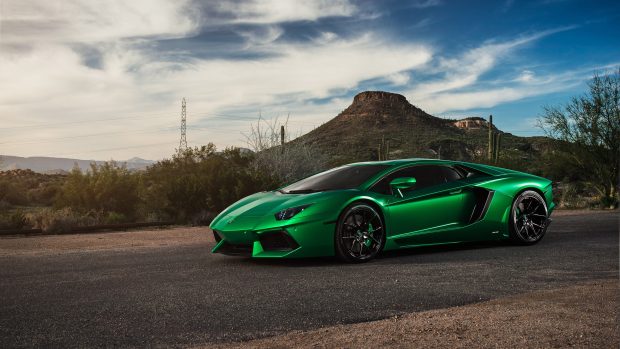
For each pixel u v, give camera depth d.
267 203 5.82
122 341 2.96
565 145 17.84
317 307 3.65
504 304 3.50
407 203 5.97
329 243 5.47
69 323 3.36
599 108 16.80
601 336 2.65
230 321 3.33
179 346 2.85
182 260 6.05
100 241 8.98
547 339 2.63
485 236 6.52
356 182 6.05
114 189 15.43
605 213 12.31
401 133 138.75
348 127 151.62
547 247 6.54
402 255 6.09
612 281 4.36
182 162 17.95
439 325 2.98
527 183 6.76
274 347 2.75
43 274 5.29
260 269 5.32
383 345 2.65
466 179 6.52
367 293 4.06
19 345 2.92
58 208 15.63
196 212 13.54
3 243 8.91
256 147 19.83
